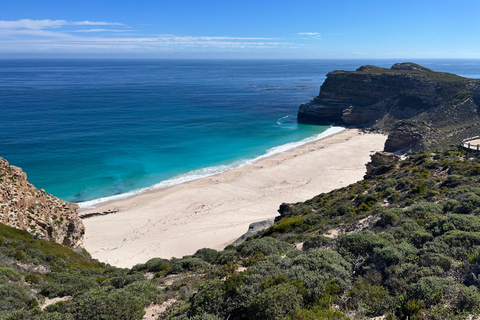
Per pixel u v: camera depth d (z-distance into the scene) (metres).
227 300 10.42
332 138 86.25
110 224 40.09
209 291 10.72
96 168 60.88
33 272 18.12
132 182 55.09
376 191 29.98
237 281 11.11
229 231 37.16
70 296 15.50
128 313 10.84
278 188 51.53
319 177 55.97
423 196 23.98
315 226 22.94
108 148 73.06
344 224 21.05
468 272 9.85
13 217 24.80
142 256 32.06
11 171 29.16
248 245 18.83
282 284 9.96
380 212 20.80
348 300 9.84
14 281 15.66
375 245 13.48
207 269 17.14
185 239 35.50
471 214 16.72
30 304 13.62
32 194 28.84
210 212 43.34
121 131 88.12
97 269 24.52
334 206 29.97
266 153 72.25
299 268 11.51
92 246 34.72
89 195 49.72
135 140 80.19
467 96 90.12
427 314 8.22
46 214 28.50
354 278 11.46
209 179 55.81
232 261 16.98
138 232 38.03
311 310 8.83
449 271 10.29
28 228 25.62
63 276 17.34
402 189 28.31
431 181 27.72
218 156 69.75
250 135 89.06
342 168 60.62
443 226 14.44
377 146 76.12
